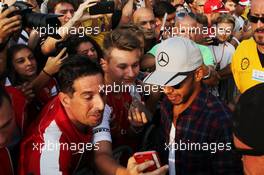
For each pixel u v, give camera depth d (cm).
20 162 185
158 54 198
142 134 232
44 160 177
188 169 196
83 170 199
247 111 112
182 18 362
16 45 256
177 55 190
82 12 261
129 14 361
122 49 219
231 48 390
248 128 111
